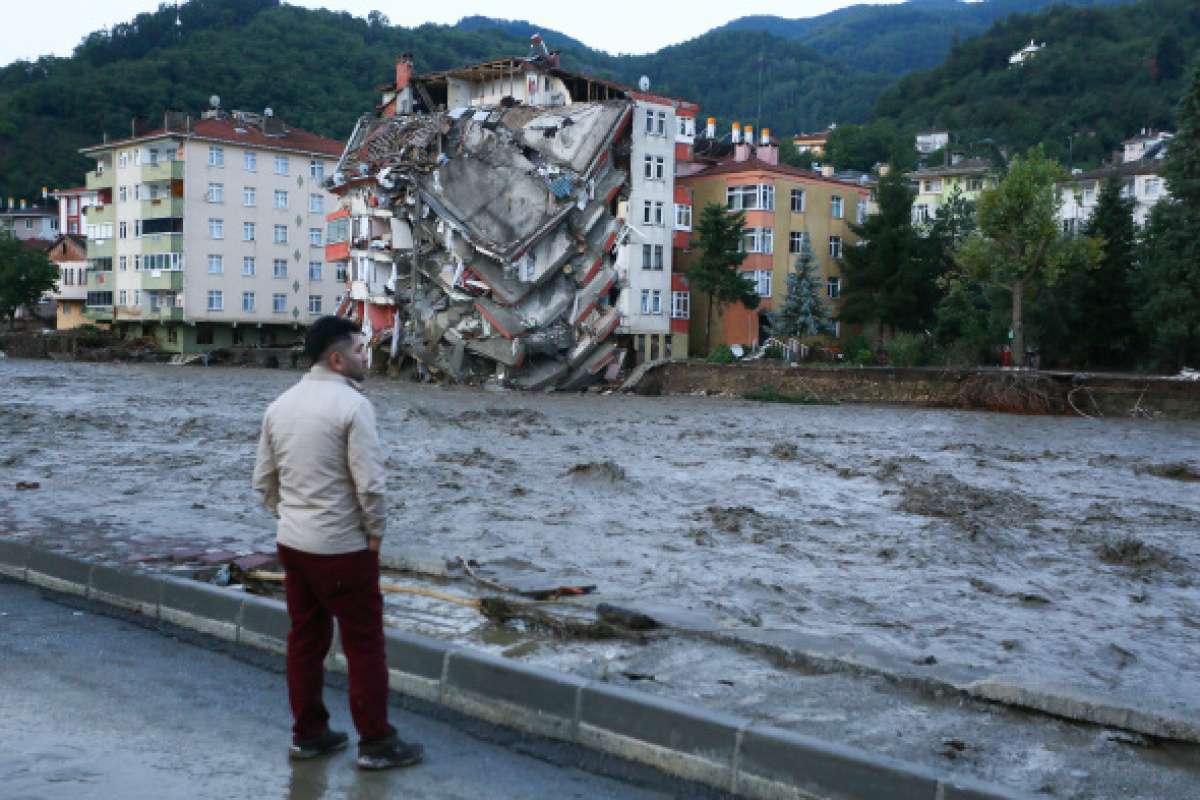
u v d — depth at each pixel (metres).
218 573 7.96
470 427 27.77
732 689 5.73
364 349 4.99
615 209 60.59
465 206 57.47
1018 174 47.84
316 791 4.52
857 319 64.19
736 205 65.81
